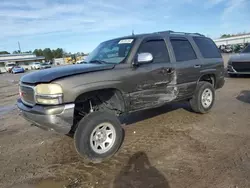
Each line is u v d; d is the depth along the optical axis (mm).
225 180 2904
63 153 3996
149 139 4336
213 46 6066
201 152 3686
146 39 4414
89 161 3645
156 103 4484
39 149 4215
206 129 4695
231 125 4836
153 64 4375
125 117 5785
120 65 3922
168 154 3684
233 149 3725
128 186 2902
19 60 68125
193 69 5160
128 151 3887
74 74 3424
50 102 3240
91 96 3783
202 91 5469
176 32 5324
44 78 3334
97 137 3607
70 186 2984
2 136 5020
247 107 6137
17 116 6805
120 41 4555
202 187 2791
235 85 9680
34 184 3080
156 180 2994
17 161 3775
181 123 5141
